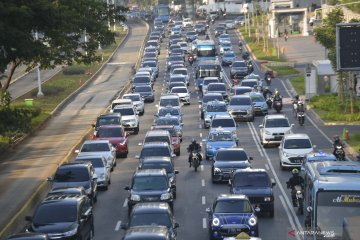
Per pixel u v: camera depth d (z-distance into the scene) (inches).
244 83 5664.4
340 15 5177.2
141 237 1766.7
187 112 5123.0
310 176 1966.0
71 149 3887.8
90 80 7081.7
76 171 2716.5
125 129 4330.7
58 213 2105.1
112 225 2432.3
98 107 5477.4
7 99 4069.9
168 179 2576.3
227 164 3031.5
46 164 3531.0
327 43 5113.2
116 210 2650.1
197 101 5615.2
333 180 1830.7
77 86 6609.3
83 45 4451.3
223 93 5334.6
